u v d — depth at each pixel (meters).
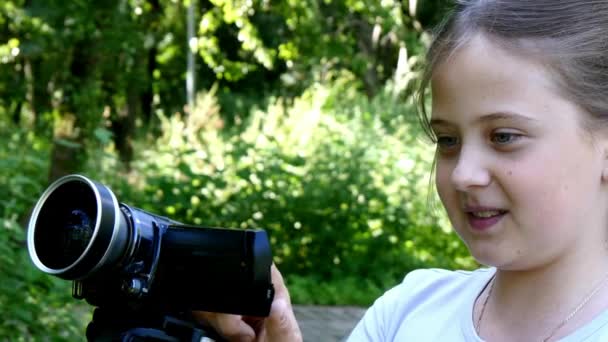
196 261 1.65
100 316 1.72
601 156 1.49
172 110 22.62
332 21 14.15
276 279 1.75
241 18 12.69
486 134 1.50
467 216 1.54
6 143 11.41
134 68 12.75
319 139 10.88
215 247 1.64
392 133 13.34
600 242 1.53
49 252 1.66
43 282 4.92
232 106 22.12
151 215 1.73
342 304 8.51
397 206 9.66
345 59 12.95
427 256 9.74
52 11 9.75
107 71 11.28
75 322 4.99
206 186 9.00
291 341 1.74
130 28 10.54
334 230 9.20
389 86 16.28
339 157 9.81
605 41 1.48
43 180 9.19
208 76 24.00
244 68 14.55
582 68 1.46
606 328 1.49
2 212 5.84
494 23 1.50
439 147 1.59
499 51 1.48
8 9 10.47
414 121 13.03
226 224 9.00
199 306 1.67
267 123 14.02
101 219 1.58
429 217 9.86
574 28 1.48
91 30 9.95
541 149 1.46
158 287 1.67
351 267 9.14
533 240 1.48
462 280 1.79
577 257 1.53
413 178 10.23
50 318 4.93
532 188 1.46
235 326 1.73
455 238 9.91
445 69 1.53
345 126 12.95
